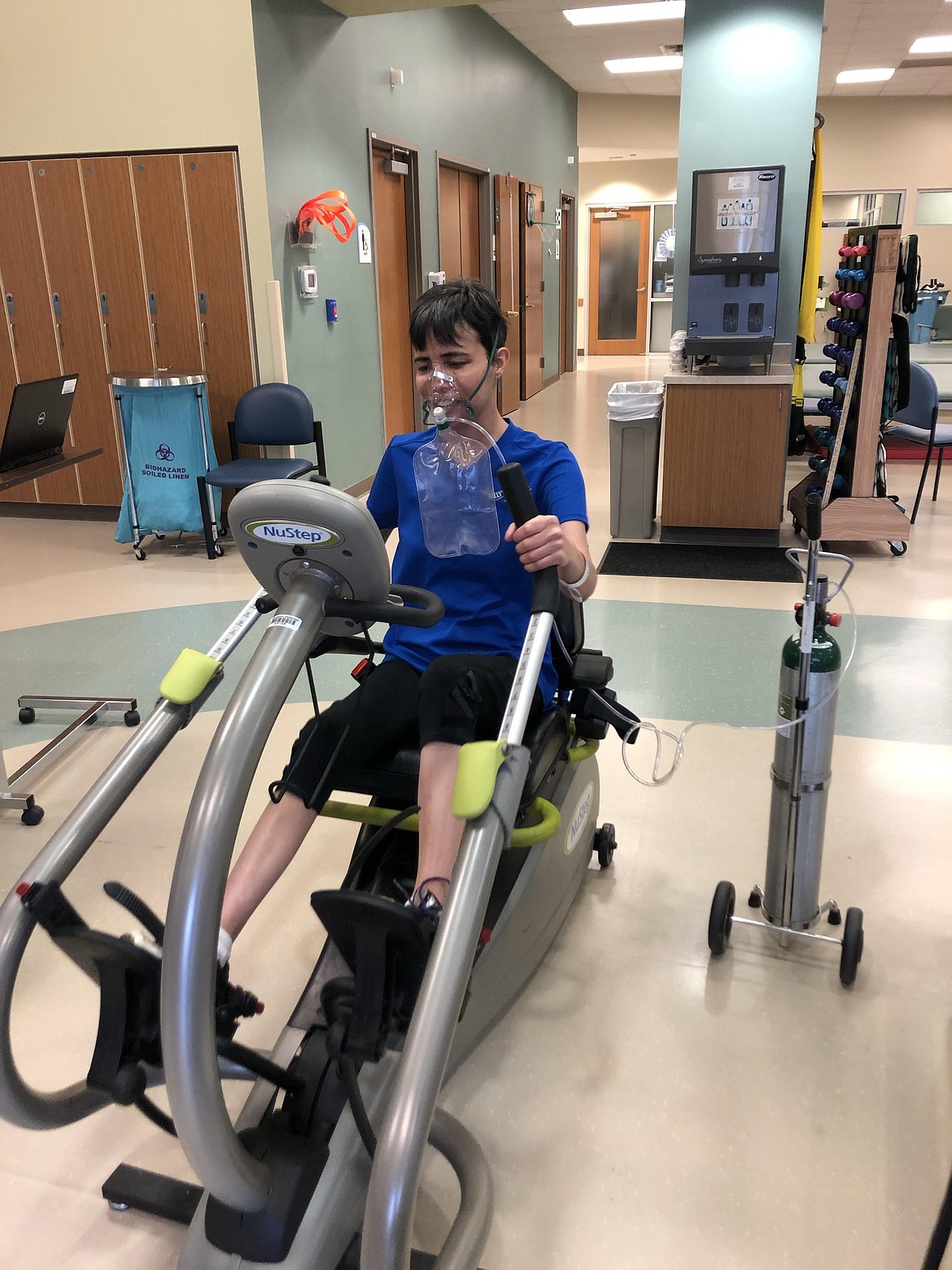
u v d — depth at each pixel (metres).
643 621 3.90
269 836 1.46
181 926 0.99
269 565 1.21
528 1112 1.61
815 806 1.90
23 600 4.32
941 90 11.12
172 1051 1.00
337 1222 1.20
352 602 1.21
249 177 4.95
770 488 4.94
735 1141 1.56
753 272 4.71
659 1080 1.68
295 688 3.27
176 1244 1.40
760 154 5.02
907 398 4.59
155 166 5.05
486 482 1.58
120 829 2.46
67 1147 1.57
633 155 13.47
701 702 3.14
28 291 5.45
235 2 4.69
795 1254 1.38
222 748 1.04
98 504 5.84
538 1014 1.83
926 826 2.43
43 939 2.08
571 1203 1.46
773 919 2.01
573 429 8.66
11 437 2.63
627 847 2.38
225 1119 1.05
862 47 9.06
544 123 10.49
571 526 1.51
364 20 5.91
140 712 3.16
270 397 4.94
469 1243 1.26
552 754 1.77
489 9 8.02
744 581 4.42
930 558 4.72
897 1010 1.84
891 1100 1.64
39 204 5.27
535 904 1.75
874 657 3.47
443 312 1.50
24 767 2.70
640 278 14.66
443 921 1.04
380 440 6.65
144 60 4.89
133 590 4.43
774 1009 1.85
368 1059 1.15
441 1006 0.99
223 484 4.62
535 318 10.53
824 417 7.86
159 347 5.38
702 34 4.93
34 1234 1.42
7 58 5.06
